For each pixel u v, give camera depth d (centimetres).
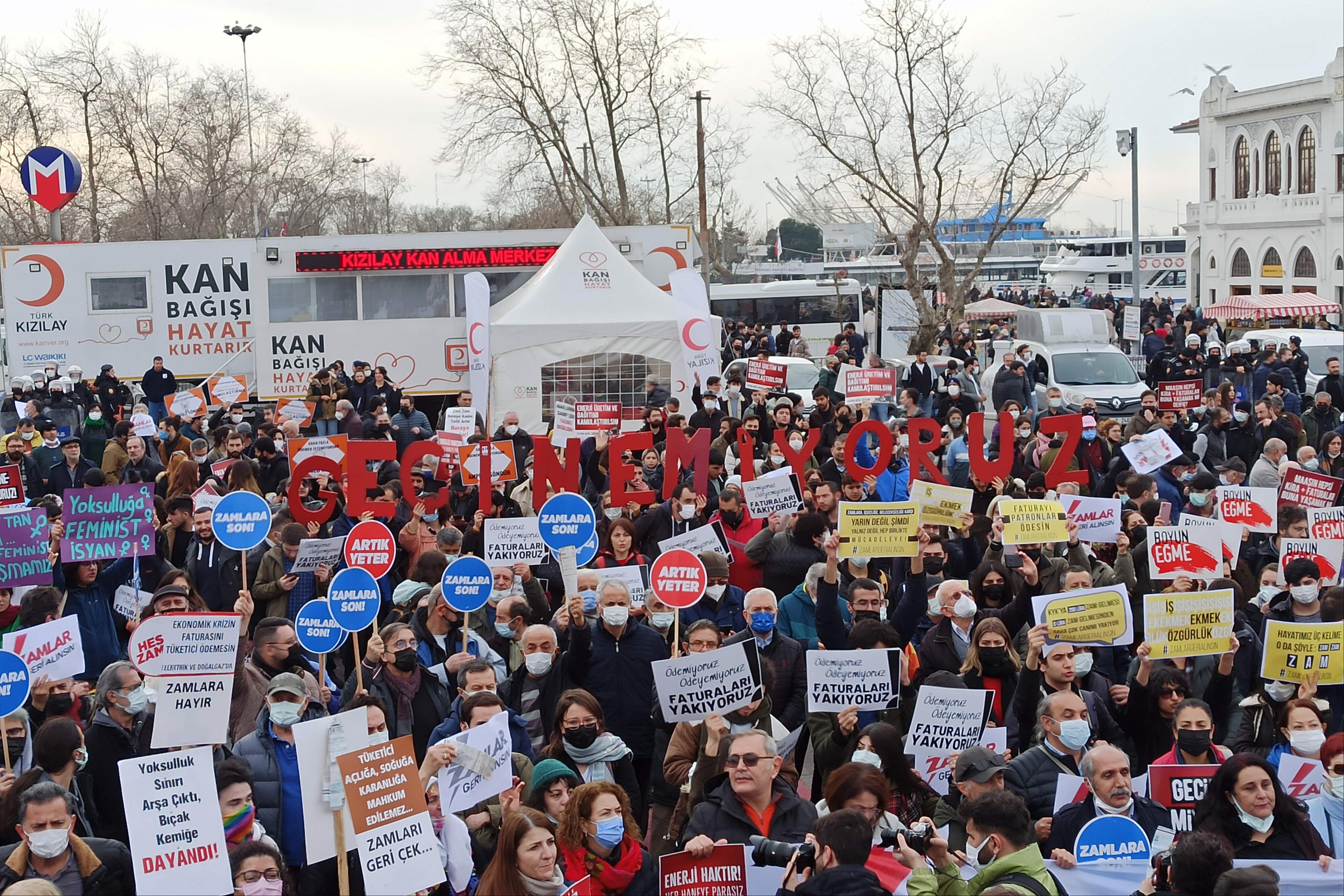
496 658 899
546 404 2253
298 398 2602
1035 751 700
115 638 998
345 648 1089
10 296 2609
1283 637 768
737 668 715
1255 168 6362
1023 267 10112
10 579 945
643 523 1224
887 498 1422
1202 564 968
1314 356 3148
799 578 1052
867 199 4084
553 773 656
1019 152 4012
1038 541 948
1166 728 795
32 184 2980
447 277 2608
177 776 586
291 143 6006
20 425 1733
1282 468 1434
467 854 638
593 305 2292
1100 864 619
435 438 1566
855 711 725
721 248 7181
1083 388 2847
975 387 2669
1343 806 653
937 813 675
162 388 2552
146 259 2614
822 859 545
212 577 1088
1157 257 8138
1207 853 548
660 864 593
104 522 974
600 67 4684
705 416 1769
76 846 589
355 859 646
